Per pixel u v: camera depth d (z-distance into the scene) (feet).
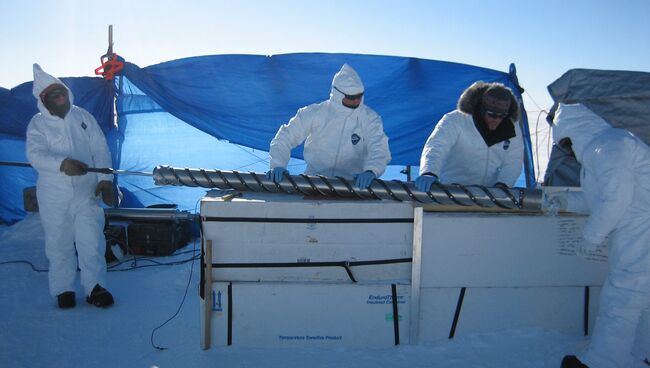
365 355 10.69
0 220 23.81
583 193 10.87
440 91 20.97
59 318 13.12
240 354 10.71
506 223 11.18
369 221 10.82
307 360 10.48
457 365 10.23
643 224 9.28
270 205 10.67
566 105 10.57
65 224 13.82
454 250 11.12
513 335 11.23
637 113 17.49
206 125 20.70
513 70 20.90
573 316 11.58
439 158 11.59
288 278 10.88
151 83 20.31
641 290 9.16
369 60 20.83
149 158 22.59
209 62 20.74
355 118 12.72
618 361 9.24
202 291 10.76
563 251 11.37
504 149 12.30
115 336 11.99
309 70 20.77
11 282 16.21
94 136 14.53
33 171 23.70
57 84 13.61
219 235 10.71
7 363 10.61
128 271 17.67
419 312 11.17
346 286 10.89
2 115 21.90
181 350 11.09
